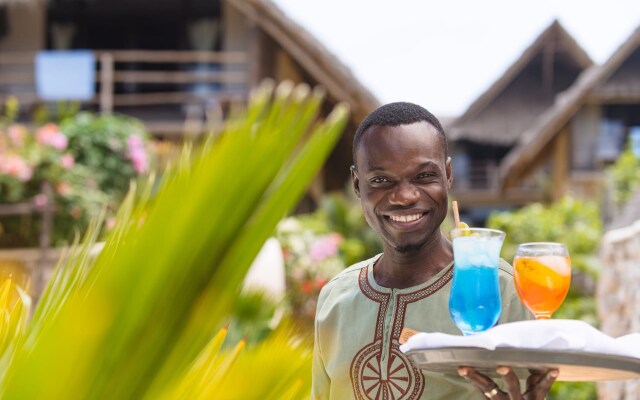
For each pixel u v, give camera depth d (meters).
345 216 10.80
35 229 8.27
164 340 1.12
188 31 18.11
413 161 1.96
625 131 24.19
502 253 15.21
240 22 17.50
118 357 1.11
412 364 2.00
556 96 28.78
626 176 18.47
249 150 1.13
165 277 1.11
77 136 9.05
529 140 21.62
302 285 7.84
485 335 1.61
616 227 12.78
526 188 29.95
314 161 1.15
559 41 27.92
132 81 16.70
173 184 1.12
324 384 2.20
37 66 15.36
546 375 1.68
